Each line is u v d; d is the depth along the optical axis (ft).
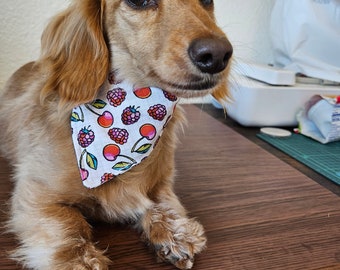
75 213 2.25
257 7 5.15
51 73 2.38
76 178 2.22
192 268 1.98
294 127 4.77
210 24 1.99
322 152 3.97
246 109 4.44
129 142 2.26
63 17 2.45
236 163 3.47
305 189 3.07
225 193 2.87
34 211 2.20
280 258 2.13
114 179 2.35
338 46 4.69
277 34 5.08
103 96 2.31
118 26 2.23
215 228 2.38
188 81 1.92
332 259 2.17
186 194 2.81
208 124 4.56
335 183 3.26
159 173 2.61
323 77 4.69
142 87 2.27
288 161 3.72
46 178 2.26
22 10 4.07
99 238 2.22
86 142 2.23
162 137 2.60
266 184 3.09
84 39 2.30
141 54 2.13
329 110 4.18
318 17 4.59
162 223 2.23
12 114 3.16
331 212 2.72
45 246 2.02
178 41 1.91
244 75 4.65
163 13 2.09
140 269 1.96
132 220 2.45
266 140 4.21
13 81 3.57
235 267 2.02
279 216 2.60
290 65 4.95
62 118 2.38
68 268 1.88
